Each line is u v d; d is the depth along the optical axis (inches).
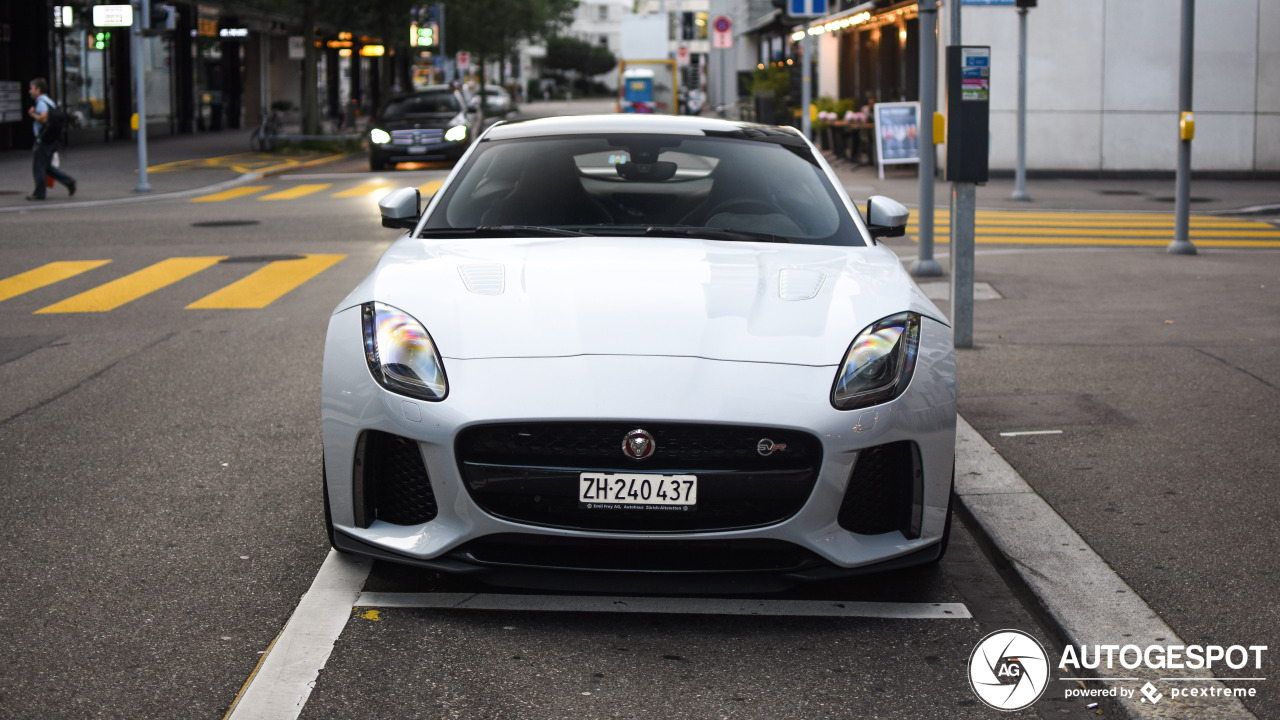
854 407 137.2
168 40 1512.1
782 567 137.6
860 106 1184.8
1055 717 118.3
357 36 2081.7
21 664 126.6
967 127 289.3
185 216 615.5
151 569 154.7
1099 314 343.9
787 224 182.2
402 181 832.3
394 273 159.0
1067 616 137.4
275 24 1884.8
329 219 599.8
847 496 140.2
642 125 205.2
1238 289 386.9
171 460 203.8
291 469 199.2
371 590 147.6
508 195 188.7
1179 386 253.0
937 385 144.3
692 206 186.2
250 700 118.8
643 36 1859.0
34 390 254.7
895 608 145.2
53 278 413.7
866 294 153.9
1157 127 890.7
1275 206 665.6
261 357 287.6
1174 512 174.4
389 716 116.2
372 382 141.3
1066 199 730.8
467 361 139.5
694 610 143.7
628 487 133.5
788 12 602.5
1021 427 221.8
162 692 120.8
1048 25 881.5
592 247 168.1
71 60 1235.2
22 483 190.7
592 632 137.0
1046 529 166.2
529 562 137.6
